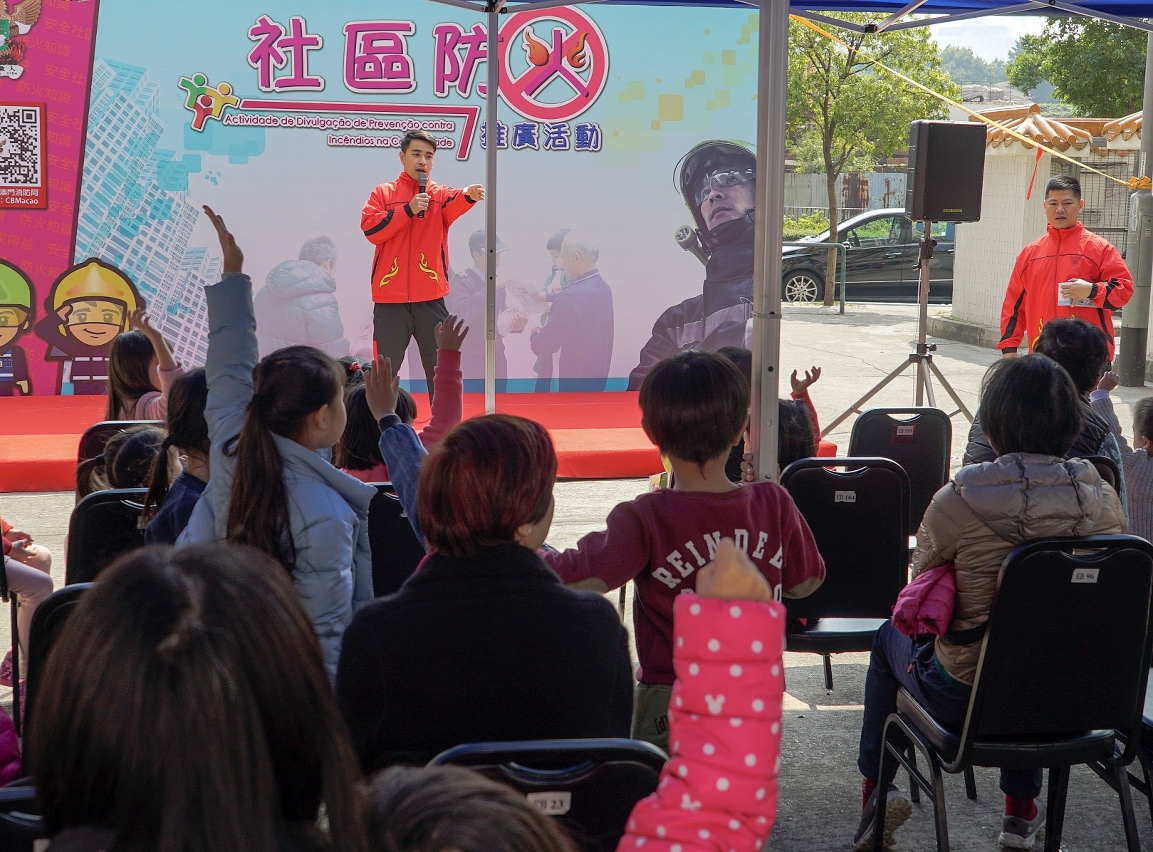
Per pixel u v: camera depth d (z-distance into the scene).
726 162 9.10
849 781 3.38
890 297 16.86
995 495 2.46
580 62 8.82
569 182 8.95
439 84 8.72
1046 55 17.67
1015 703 2.45
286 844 0.80
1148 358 10.73
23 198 8.34
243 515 2.26
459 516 1.68
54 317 8.50
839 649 3.32
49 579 3.44
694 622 0.91
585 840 1.56
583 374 9.22
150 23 8.34
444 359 2.78
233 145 8.54
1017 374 2.54
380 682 1.67
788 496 2.45
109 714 0.75
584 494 6.66
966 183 6.81
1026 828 2.96
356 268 8.81
